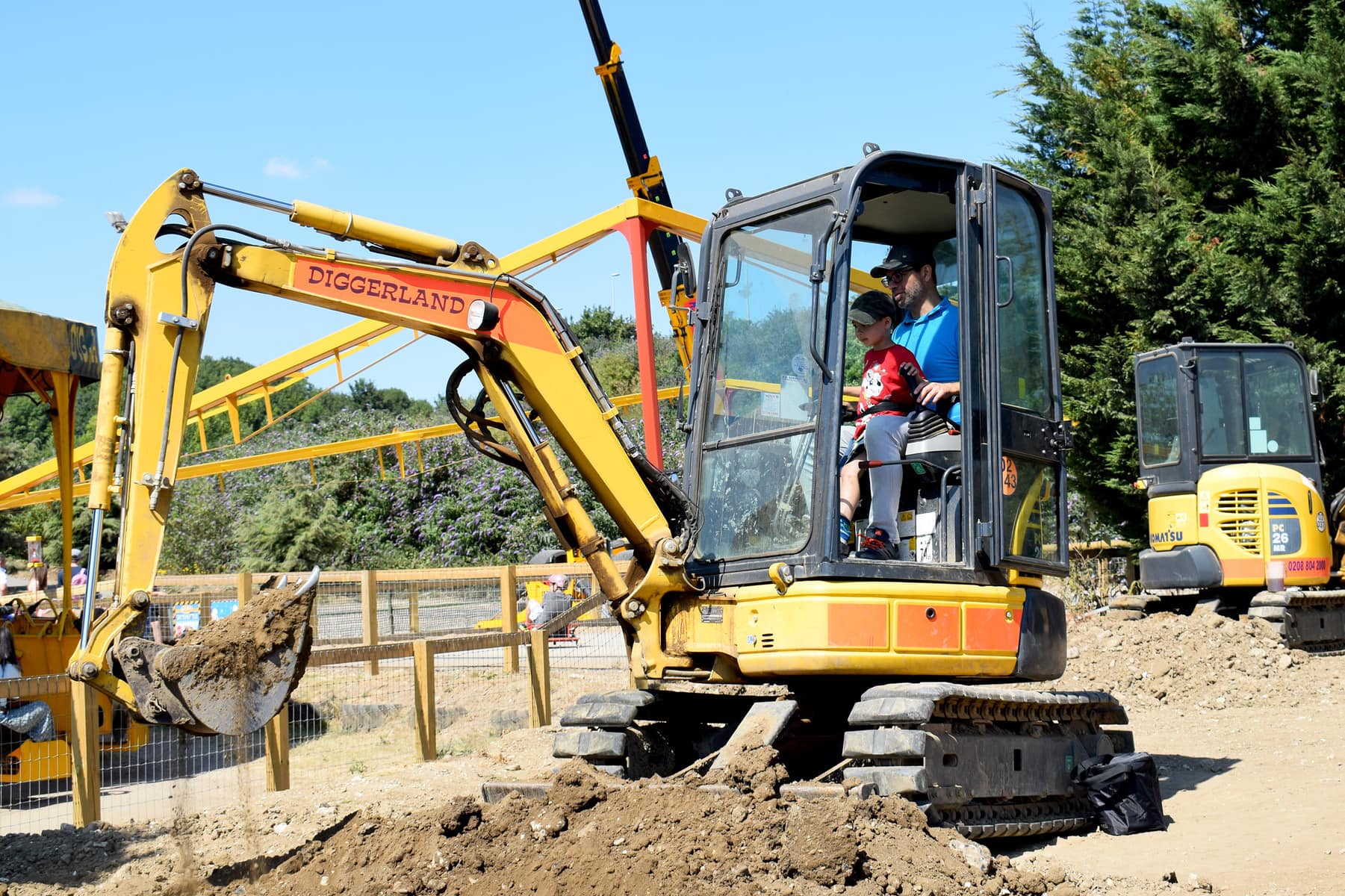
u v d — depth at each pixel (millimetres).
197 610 11523
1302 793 7387
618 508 6449
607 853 5055
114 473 5453
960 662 6172
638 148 13078
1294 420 13914
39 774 9391
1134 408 16656
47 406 10078
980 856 5367
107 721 10336
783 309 6488
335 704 12625
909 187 6457
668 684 6441
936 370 6805
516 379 6410
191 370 5602
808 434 6246
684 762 7031
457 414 6547
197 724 5125
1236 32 17562
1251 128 17156
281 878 5285
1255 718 10648
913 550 6707
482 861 5133
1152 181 16984
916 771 5637
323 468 25875
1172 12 17938
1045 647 6648
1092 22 20250
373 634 13453
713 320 6781
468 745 10438
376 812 7582
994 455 6395
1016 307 6871
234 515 24219
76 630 10688
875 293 6938
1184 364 13805
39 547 14633
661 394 16547
